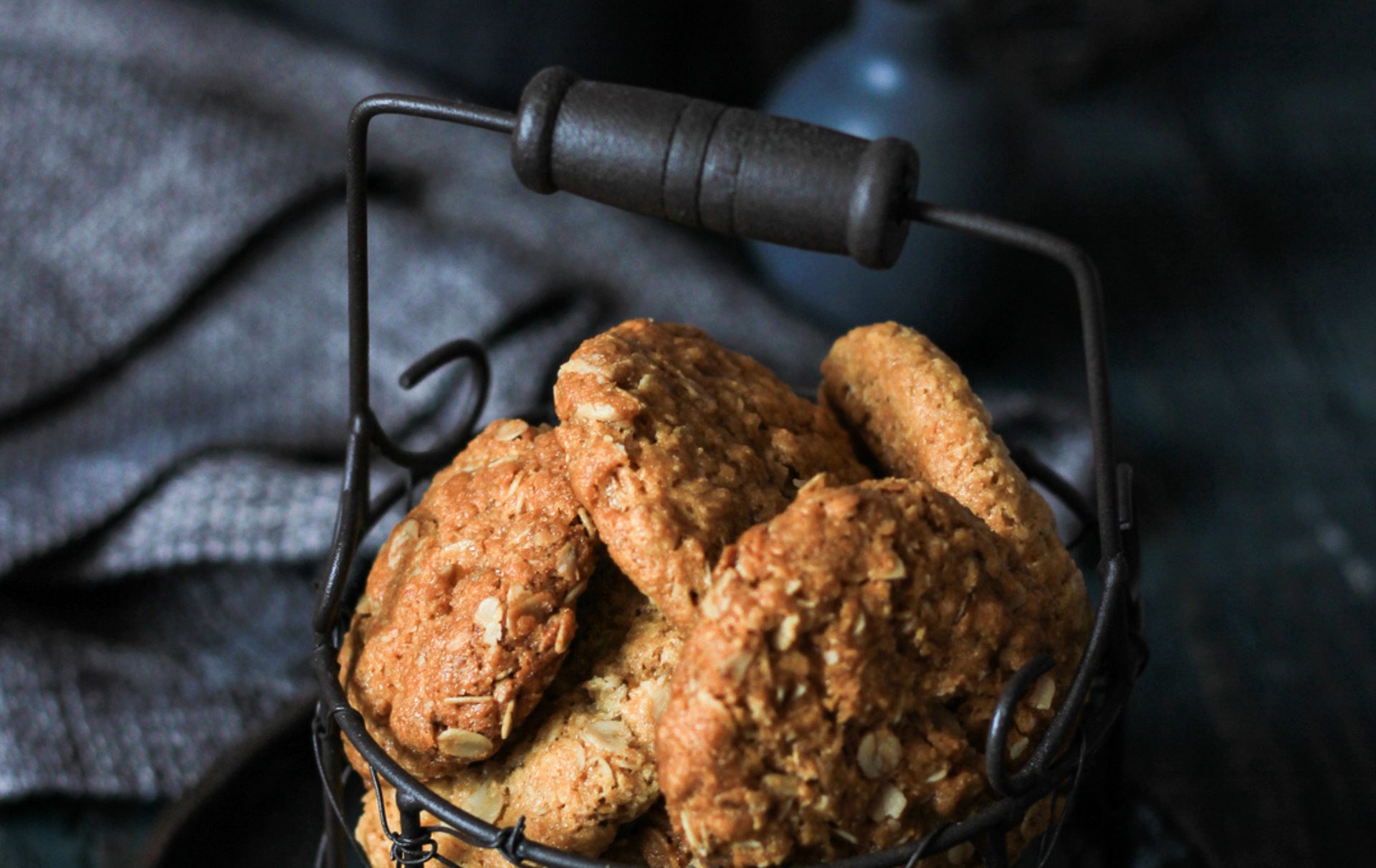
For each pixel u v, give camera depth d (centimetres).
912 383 48
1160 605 85
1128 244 114
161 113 88
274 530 75
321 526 75
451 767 47
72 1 98
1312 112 129
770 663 42
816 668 42
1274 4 145
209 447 77
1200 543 89
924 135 89
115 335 81
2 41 95
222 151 87
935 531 44
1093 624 47
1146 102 131
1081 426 88
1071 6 132
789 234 44
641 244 98
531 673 46
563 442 46
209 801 56
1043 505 47
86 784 67
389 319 83
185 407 80
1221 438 97
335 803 48
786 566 42
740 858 43
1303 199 119
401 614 47
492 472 48
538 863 43
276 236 87
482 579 46
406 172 95
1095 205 118
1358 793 74
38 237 83
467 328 82
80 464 77
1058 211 116
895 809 43
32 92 87
